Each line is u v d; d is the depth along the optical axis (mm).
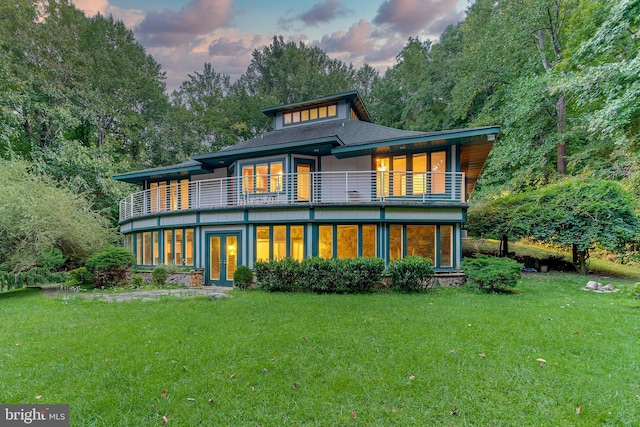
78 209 16281
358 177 13281
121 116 27547
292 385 3811
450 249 11312
